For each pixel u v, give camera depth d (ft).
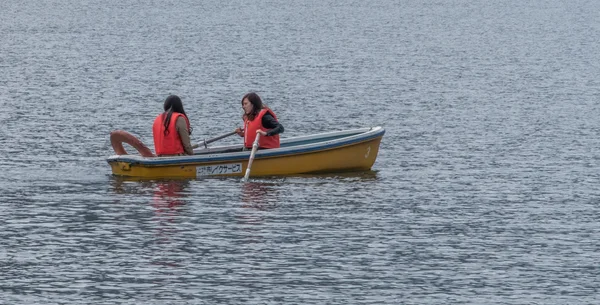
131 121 142.20
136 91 181.16
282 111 158.51
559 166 107.76
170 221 79.05
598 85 203.92
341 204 86.38
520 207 86.53
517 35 370.73
